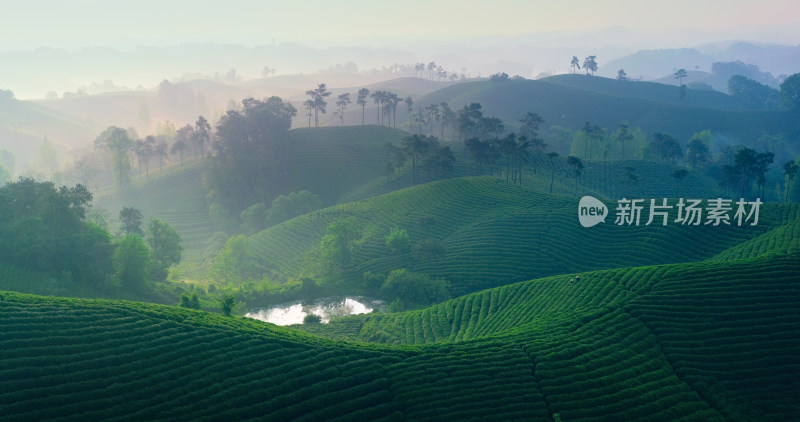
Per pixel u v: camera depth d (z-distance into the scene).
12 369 55.16
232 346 65.31
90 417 52.19
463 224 149.88
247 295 123.75
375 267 135.75
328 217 167.00
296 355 65.88
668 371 67.62
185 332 66.69
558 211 145.38
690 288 82.50
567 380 64.75
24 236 109.00
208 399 56.66
